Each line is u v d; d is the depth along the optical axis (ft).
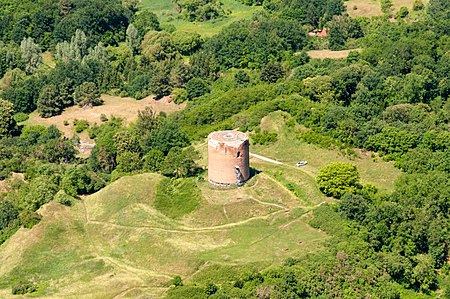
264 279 641.81
